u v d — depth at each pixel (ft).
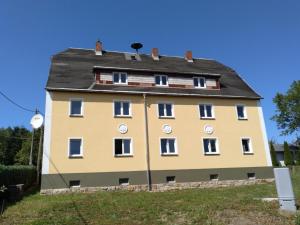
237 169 79.66
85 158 69.10
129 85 79.82
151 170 73.05
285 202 41.01
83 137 70.38
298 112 175.52
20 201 53.06
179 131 78.07
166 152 76.13
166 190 71.56
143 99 77.77
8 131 189.26
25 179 72.13
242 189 67.46
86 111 72.33
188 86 85.10
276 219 36.86
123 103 76.48
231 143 81.41
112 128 73.15
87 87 74.33
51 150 67.36
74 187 66.90
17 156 161.79
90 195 61.05
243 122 84.43
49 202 51.44
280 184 41.81
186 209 43.62
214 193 61.46
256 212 40.50
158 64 95.61
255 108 86.99
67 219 38.17
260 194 57.98
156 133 76.13
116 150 72.59
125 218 39.37
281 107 183.01
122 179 71.00
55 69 81.05
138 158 72.90
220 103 84.12
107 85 77.71
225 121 82.84
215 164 78.33
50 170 66.23
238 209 42.55
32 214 40.93
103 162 70.18
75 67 84.07
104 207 46.16
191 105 81.30
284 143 173.47
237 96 85.10
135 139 74.13
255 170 81.10
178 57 107.96
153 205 47.57
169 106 80.12
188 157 76.74
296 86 178.50
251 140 83.51
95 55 94.68
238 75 103.76
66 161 67.77
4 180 52.29
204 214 39.99
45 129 68.28
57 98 71.15
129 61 94.22
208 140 80.23
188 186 74.49
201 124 80.48
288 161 169.07
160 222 36.96
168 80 83.92
